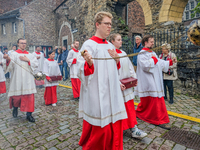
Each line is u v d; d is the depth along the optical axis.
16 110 2.82
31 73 2.70
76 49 4.97
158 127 2.89
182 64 5.07
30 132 2.73
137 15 12.11
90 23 8.83
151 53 2.90
